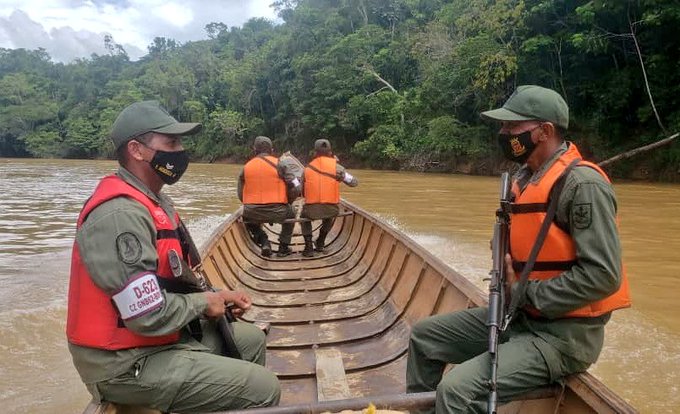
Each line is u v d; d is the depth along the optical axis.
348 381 3.48
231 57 62.28
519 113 2.14
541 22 22.00
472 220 11.48
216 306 2.13
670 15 17.66
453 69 25.70
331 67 35.66
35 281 7.05
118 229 1.88
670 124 19.45
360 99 32.78
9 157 67.44
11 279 7.13
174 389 1.99
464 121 27.22
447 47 27.00
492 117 2.17
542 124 2.13
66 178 26.45
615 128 21.33
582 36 19.31
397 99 31.33
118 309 1.89
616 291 1.93
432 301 3.96
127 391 1.97
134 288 1.86
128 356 1.94
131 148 2.11
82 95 70.56
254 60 48.16
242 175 6.60
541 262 2.07
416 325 2.53
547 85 23.11
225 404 2.09
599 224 1.91
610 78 20.98
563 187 2.01
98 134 59.16
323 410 2.09
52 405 3.92
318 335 4.25
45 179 25.75
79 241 1.91
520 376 2.02
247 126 45.84
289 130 42.41
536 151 2.17
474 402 2.00
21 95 70.44
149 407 2.04
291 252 7.18
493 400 1.87
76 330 1.96
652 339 4.77
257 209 6.53
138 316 1.87
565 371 2.05
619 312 5.43
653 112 20.08
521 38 22.91
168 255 2.09
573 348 2.02
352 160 35.50
